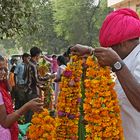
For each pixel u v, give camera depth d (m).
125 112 2.87
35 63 10.38
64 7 51.34
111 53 2.56
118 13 2.87
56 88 9.57
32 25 13.11
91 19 51.19
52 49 54.97
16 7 11.88
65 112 3.98
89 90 2.95
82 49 3.69
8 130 4.20
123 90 2.67
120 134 2.89
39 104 3.94
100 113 2.90
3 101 4.14
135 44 2.86
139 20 2.89
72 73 3.94
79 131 3.79
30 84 10.35
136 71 2.74
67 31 51.75
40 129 3.87
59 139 3.96
